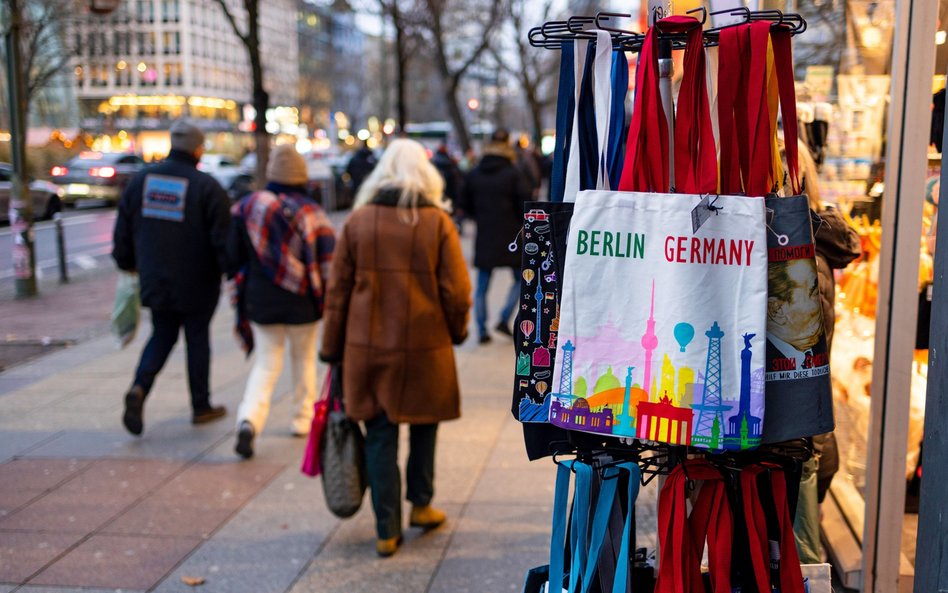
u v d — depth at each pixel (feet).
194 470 16.93
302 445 18.37
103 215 78.74
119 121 137.08
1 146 70.13
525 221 6.84
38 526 14.35
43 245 58.95
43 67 84.74
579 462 7.15
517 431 18.86
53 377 24.47
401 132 66.44
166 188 18.24
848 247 9.50
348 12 69.77
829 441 10.36
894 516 10.43
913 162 9.71
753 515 6.93
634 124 6.68
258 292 17.44
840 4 12.62
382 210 12.99
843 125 12.66
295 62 225.35
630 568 7.19
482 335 27.84
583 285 6.63
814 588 7.15
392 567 12.81
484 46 77.46
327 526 14.35
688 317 6.44
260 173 38.42
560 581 7.18
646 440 6.87
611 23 7.52
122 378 24.23
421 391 13.06
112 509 15.06
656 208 6.51
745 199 6.41
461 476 16.37
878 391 10.41
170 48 177.06
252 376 17.70
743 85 6.73
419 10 73.05
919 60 9.56
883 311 10.25
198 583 12.34
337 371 13.30
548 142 150.92
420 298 12.96
